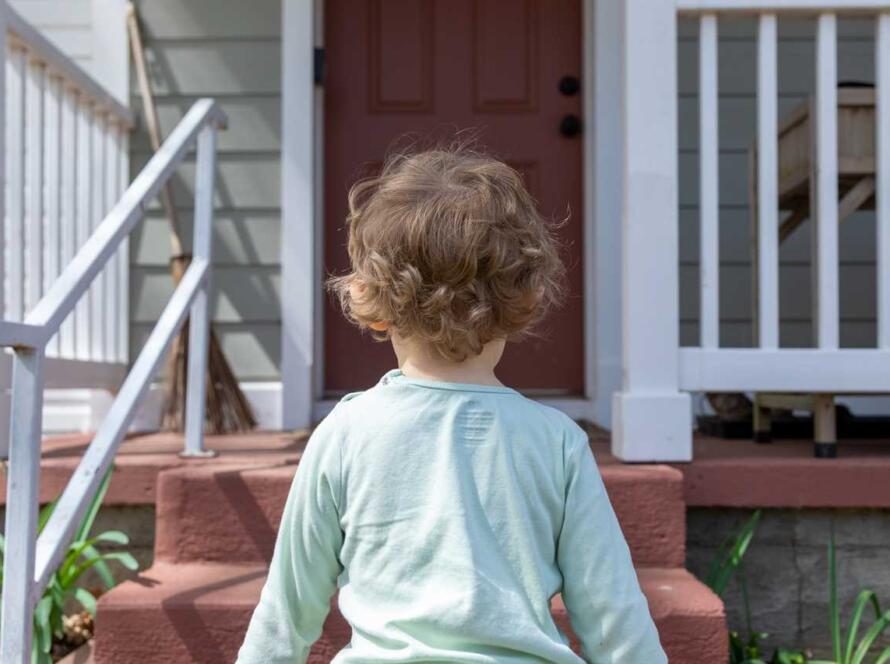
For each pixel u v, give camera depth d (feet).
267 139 11.70
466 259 3.53
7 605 5.39
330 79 12.26
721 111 11.94
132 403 7.00
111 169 11.36
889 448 9.38
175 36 11.70
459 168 3.80
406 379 3.80
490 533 3.48
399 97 12.28
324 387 12.35
